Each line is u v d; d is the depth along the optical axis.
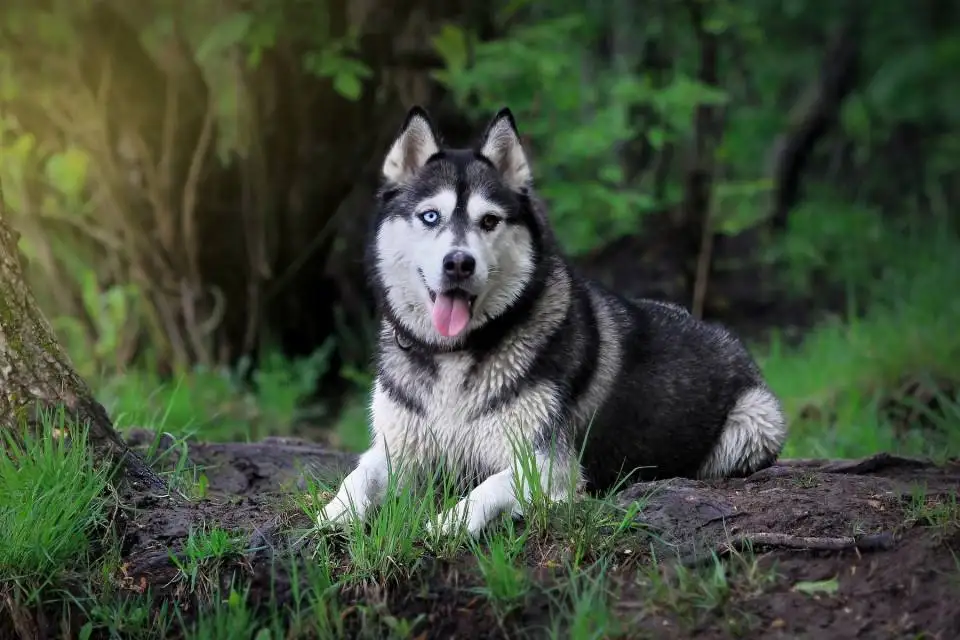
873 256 10.38
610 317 4.73
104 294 7.68
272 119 7.79
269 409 7.39
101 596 3.76
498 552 3.62
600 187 8.14
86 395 4.42
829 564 3.61
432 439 4.33
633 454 4.70
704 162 9.16
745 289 9.95
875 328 8.05
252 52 7.00
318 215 8.24
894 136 13.23
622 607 3.51
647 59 9.74
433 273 4.16
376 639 3.54
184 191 7.86
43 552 3.76
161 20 7.27
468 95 8.15
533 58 7.50
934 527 3.72
